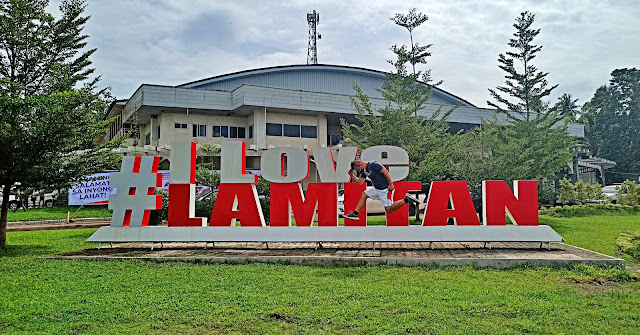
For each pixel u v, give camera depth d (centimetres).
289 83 3972
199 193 2159
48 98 1153
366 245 1115
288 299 652
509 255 934
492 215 1009
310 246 1111
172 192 1088
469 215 1014
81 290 720
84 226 1873
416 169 1814
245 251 1038
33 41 1276
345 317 572
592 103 6181
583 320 556
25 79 1291
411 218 1941
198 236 1066
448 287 714
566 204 2777
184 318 579
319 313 588
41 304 641
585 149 6006
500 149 1959
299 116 3450
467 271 832
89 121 1298
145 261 955
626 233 1401
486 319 562
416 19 1969
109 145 1400
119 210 1109
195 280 781
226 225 1076
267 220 1795
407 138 1858
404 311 594
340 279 780
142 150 2748
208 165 2391
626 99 5900
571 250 1002
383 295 668
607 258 873
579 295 670
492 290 695
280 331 529
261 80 3906
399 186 1036
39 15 1298
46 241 1350
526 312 588
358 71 4116
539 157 2028
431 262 882
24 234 1553
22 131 1227
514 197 1007
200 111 3281
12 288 734
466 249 1025
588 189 2705
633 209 2330
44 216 2241
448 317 569
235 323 559
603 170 5250
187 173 1089
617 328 531
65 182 1298
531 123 2084
